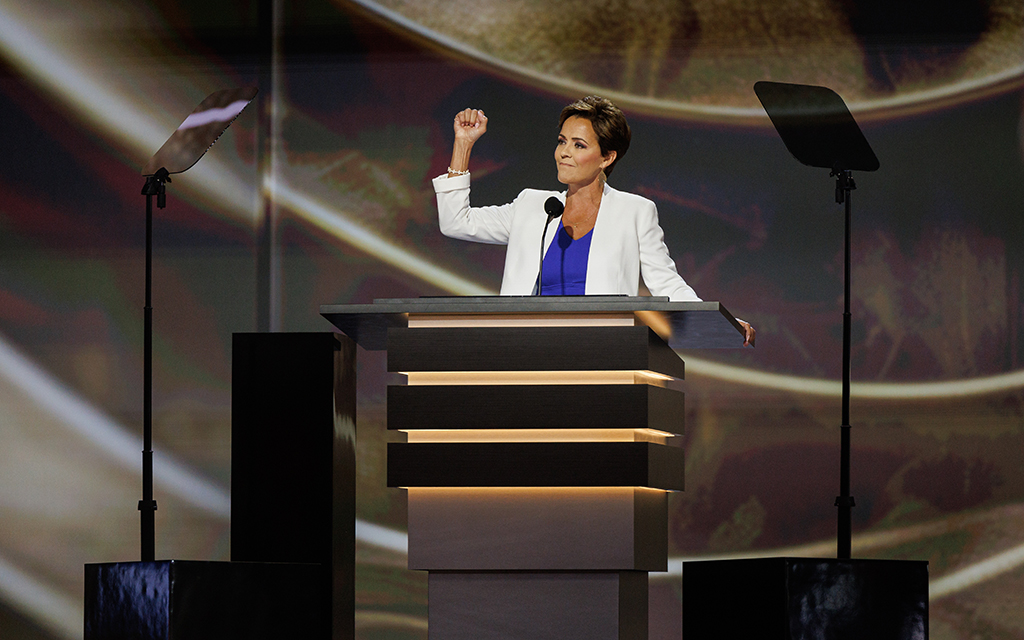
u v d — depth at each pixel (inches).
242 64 768.9
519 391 369.1
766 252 730.8
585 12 752.3
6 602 749.3
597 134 426.3
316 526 454.3
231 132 764.0
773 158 734.5
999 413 706.2
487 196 750.5
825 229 727.7
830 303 724.0
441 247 749.3
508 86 754.2
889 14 732.0
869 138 729.0
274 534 455.8
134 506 751.1
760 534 714.8
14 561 751.7
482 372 372.2
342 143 759.1
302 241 757.3
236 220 761.0
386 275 751.7
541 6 754.8
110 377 758.5
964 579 697.6
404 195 754.2
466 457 367.6
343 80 762.2
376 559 729.0
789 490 715.4
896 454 710.5
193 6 773.3
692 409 725.3
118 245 765.9
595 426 364.8
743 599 414.0
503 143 752.3
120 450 754.2
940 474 706.8
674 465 396.8
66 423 757.3
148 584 382.0
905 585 400.2
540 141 749.9
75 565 750.5
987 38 725.3
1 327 764.6
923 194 723.4
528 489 368.8
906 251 721.6
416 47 759.7
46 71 777.6
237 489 459.2
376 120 759.1
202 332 756.6
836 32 735.1
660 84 745.0
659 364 388.8
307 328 753.6
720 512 717.9
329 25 765.3
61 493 754.2
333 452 458.9
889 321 719.1
